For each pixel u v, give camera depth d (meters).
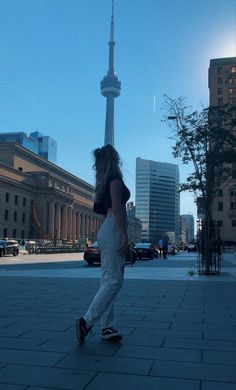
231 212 101.62
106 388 3.69
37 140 187.88
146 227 131.50
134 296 9.85
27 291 10.52
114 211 5.16
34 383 3.78
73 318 6.83
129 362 4.44
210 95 108.56
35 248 62.72
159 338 5.54
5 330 5.93
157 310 7.79
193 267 23.09
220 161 17.59
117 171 5.37
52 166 141.25
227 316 7.21
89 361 4.46
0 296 9.55
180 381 3.89
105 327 5.34
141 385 3.77
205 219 18.08
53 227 120.62
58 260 35.53
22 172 113.06
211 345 5.20
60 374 4.04
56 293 10.11
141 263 29.14
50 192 119.56
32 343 5.19
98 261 26.47
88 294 9.91
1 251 46.16
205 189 18.31
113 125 189.75
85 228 157.25
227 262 30.70
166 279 14.59
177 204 138.50
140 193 134.25
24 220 112.94
